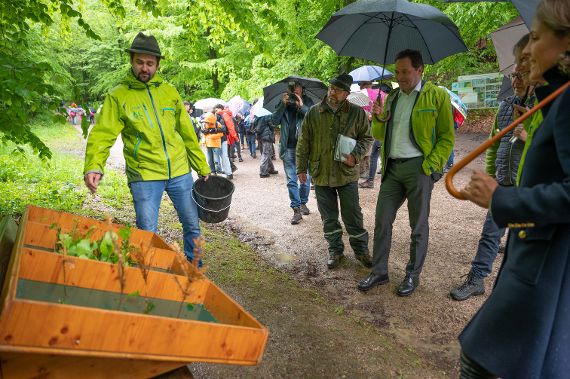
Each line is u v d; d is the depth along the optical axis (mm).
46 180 7605
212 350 1601
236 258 4754
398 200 4012
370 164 8406
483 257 4000
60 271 1866
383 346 3180
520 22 4816
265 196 8070
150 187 3486
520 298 1488
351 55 4551
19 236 1951
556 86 1457
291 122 6301
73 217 2584
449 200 7422
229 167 9883
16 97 3303
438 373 2949
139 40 3307
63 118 3719
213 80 20953
